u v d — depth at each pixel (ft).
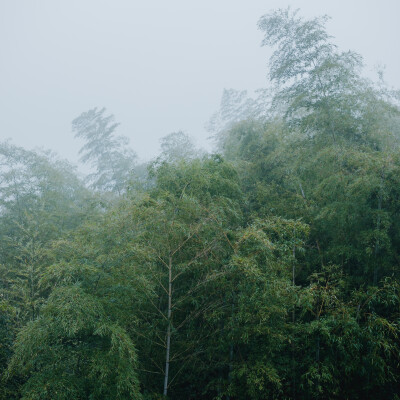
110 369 15.14
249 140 35.53
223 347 19.75
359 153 23.45
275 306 18.16
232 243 20.08
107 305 16.51
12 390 18.93
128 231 20.31
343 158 24.59
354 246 24.02
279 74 33.06
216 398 18.80
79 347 16.07
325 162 26.37
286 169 31.14
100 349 15.85
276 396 19.11
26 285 23.00
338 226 24.07
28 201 39.32
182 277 22.15
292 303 18.98
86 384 15.35
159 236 19.48
